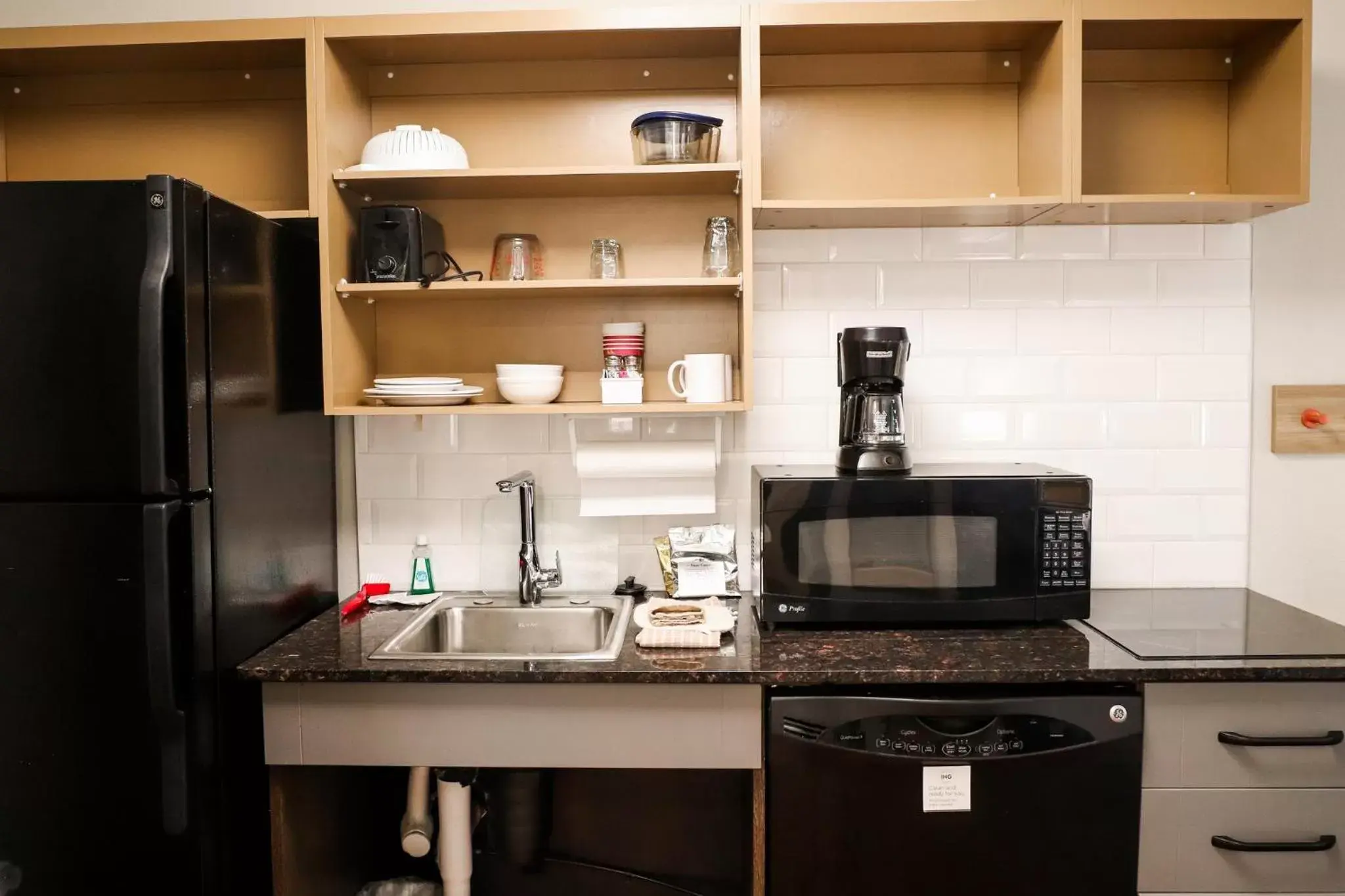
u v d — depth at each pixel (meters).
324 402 1.72
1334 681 1.41
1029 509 1.60
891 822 1.42
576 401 1.94
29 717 1.35
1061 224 1.90
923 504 1.60
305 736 1.48
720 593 1.85
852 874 1.43
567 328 1.94
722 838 1.95
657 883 1.95
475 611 1.86
